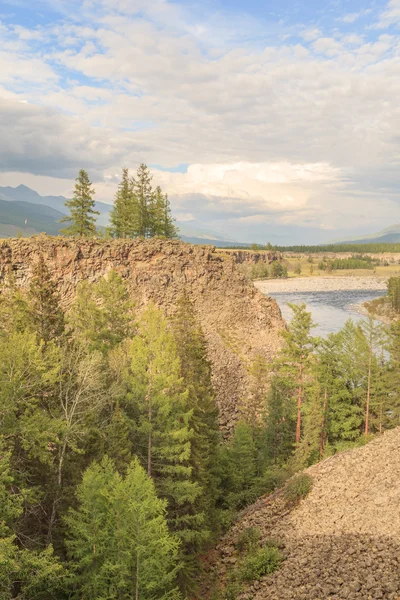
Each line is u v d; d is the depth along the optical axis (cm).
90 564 2112
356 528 2720
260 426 5688
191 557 2914
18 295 4116
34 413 2430
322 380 5225
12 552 1712
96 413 3006
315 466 3859
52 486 2484
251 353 7994
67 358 3159
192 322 3966
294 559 2706
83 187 8819
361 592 2119
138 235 10306
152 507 2136
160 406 2992
